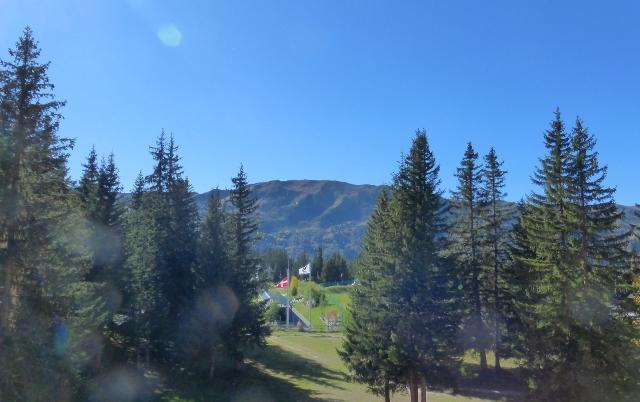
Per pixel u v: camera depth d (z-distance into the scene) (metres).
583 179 26.89
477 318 37.56
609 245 26.58
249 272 39.59
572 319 25.91
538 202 30.12
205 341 37.88
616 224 26.86
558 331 26.44
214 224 38.88
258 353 49.72
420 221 26.42
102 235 36.22
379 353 26.69
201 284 37.88
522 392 34.59
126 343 42.66
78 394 29.55
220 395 34.97
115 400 31.66
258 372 42.41
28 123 20.52
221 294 37.53
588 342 25.33
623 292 26.67
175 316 39.94
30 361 19.73
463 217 39.41
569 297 26.03
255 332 39.12
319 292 98.81
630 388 25.14
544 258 29.17
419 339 25.73
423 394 26.39
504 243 38.84
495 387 36.03
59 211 21.61
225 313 37.56
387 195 37.09
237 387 37.16
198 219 43.75
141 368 39.00
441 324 25.84
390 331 26.42
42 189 21.17
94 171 43.06
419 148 27.50
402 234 26.38
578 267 26.22
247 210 41.38
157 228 41.47
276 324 80.31
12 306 20.25
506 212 39.25
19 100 20.55
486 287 38.94
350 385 40.22
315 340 60.97
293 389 37.56
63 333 22.42
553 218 27.86
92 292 26.95
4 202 19.58
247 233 40.94
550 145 28.88
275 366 45.38
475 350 38.41
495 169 39.72
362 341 28.28
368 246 33.44
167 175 43.28
